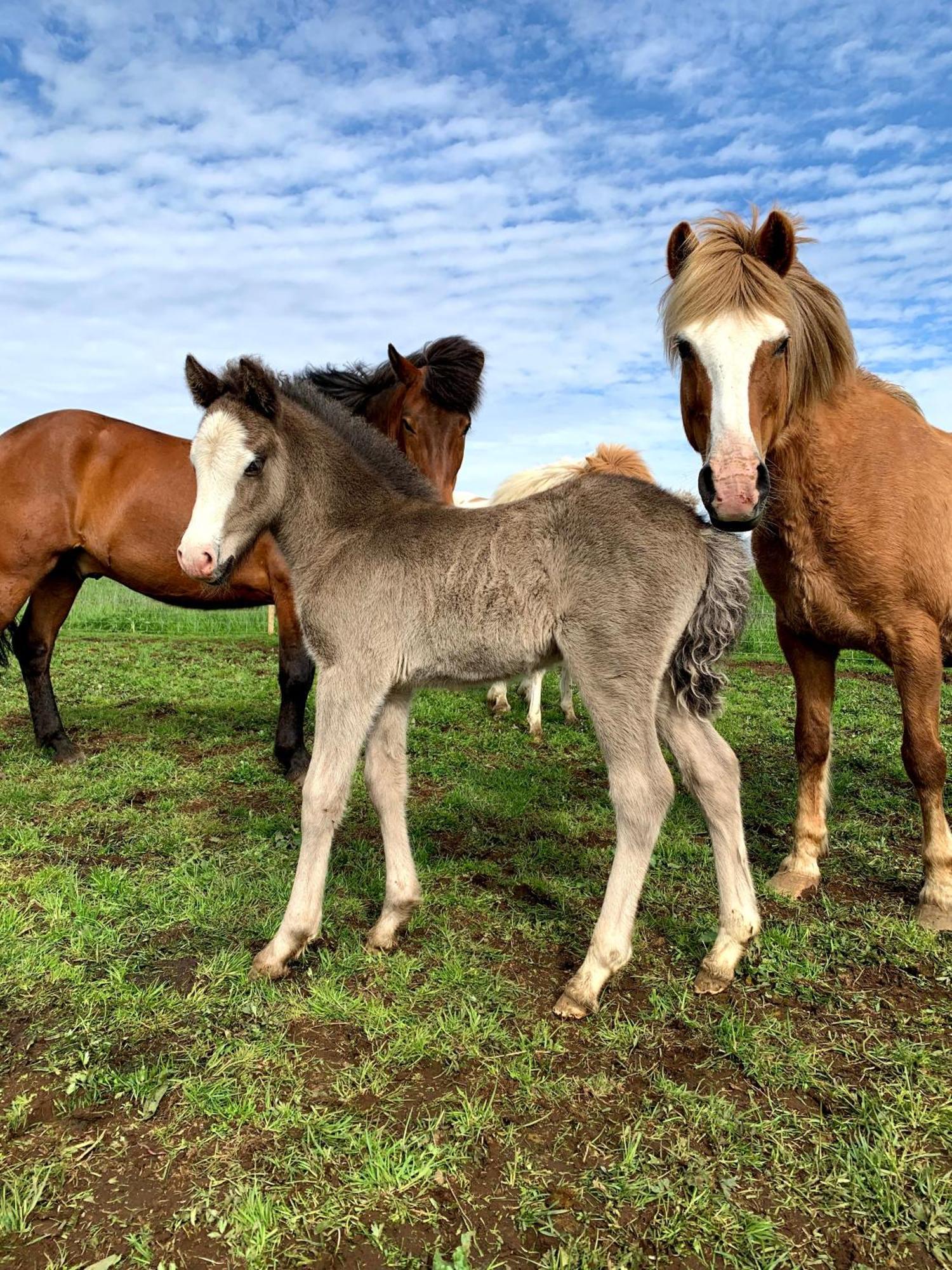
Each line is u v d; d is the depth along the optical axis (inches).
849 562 130.4
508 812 181.3
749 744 247.8
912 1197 77.1
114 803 181.3
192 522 114.7
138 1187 77.4
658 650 105.5
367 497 123.0
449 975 112.8
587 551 106.3
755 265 116.3
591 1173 79.2
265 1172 79.1
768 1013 107.0
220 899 135.3
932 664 129.3
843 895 144.3
